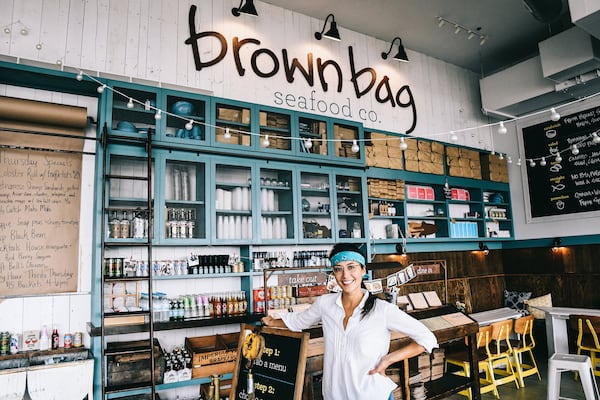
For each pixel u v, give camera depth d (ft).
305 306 12.46
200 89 13.56
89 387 10.19
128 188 12.25
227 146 13.50
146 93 12.65
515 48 21.48
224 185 13.55
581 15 13.09
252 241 13.66
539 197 21.89
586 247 19.99
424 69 21.71
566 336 16.47
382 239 17.43
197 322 11.84
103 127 11.35
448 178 20.58
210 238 12.85
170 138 12.62
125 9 13.85
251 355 7.52
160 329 11.18
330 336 6.82
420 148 19.70
